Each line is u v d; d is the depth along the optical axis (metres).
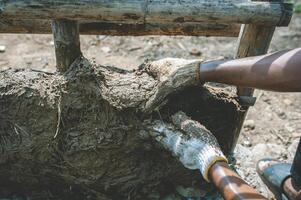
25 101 1.33
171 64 1.32
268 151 1.76
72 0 1.21
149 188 1.50
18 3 1.20
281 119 1.98
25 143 1.36
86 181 1.43
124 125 1.35
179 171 1.46
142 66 1.42
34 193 1.49
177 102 1.37
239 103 1.47
